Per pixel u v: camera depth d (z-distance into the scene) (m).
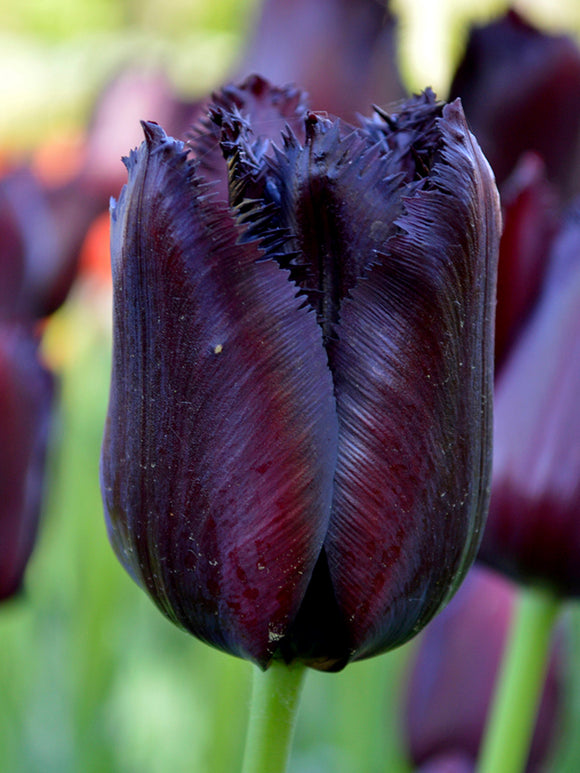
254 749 0.28
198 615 0.26
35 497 0.40
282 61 0.50
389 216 0.25
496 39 0.44
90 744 0.55
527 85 0.44
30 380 0.39
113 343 0.27
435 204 0.25
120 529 0.27
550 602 0.34
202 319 0.25
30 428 0.39
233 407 0.25
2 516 0.39
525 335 0.34
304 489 0.26
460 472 0.26
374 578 0.26
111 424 0.27
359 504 0.26
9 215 0.48
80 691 0.55
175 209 0.25
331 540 0.26
